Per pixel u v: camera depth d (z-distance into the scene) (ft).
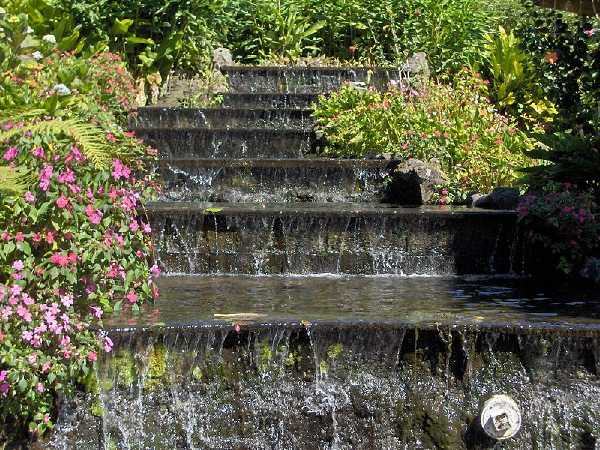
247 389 17.66
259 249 22.29
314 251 22.31
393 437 17.56
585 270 21.65
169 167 24.39
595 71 25.99
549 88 28.12
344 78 30.53
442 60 32.42
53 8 28.81
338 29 33.60
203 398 17.61
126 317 18.21
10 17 25.54
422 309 19.02
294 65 31.83
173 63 30.53
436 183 24.29
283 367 17.71
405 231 22.34
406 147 25.43
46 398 17.03
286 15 33.58
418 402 17.58
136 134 26.17
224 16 32.04
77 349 16.97
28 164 17.49
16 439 16.90
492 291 20.56
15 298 16.56
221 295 20.03
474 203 23.73
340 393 17.66
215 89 29.86
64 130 17.37
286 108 27.76
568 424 17.52
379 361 17.74
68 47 27.73
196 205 23.38
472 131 26.32
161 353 17.57
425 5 32.55
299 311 18.80
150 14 30.01
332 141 26.21
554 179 23.21
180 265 22.17
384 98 27.30
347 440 17.58
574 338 17.63
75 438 17.26
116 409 17.43
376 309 18.98
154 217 22.13
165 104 29.37
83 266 17.65
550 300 19.80
